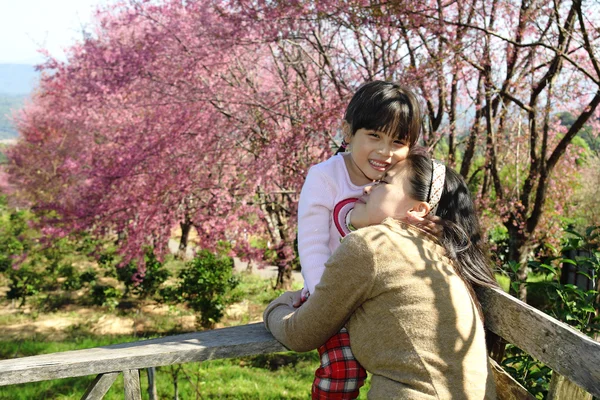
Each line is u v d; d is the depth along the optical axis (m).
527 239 8.91
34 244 18.64
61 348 10.91
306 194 1.77
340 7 6.24
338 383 1.61
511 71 7.95
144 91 9.82
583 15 6.92
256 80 11.64
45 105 24.44
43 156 24.11
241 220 10.62
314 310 1.51
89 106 12.16
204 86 9.34
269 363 10.37
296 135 8.17
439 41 7.34
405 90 1.64
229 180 10.07
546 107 8.06
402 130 1.59
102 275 19.33
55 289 17.62
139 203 9.87
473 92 9.12
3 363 1.57
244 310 14.51
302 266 1.74
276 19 7.55
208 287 12.73
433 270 1.45
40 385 8.14
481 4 7.75
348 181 1.75
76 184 15.92
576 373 1.28
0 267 17.16
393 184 1.57
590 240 2.84
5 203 39.16
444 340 1.37
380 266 1.43
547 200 10.34
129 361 1.63
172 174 9.73
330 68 8.62
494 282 1.65
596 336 2.48
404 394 1.34
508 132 10.34
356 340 1.49
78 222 10.74
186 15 9.59
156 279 14.95
